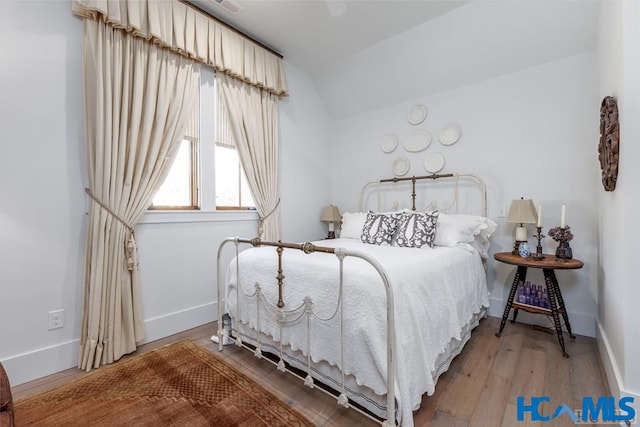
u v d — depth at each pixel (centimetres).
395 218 270
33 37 174
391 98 343
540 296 242
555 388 161
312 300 153
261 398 153
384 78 328
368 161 369
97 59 190
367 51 311
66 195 186
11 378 165
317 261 162
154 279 227
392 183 347
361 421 137
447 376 173
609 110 154
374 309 130
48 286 179
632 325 132
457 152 299
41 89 177
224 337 210
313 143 375
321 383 163
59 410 143
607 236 181
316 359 150
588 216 231
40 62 177
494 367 183
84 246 192
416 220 253
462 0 236
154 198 228
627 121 134
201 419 137
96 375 175
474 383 166
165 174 227
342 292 139
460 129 297
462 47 269
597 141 227
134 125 206
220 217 270
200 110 256
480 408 145
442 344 165
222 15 256
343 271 145
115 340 194
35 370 173
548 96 249
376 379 128
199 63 250
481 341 220
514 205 242
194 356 198
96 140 190
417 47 286
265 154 307
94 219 190
